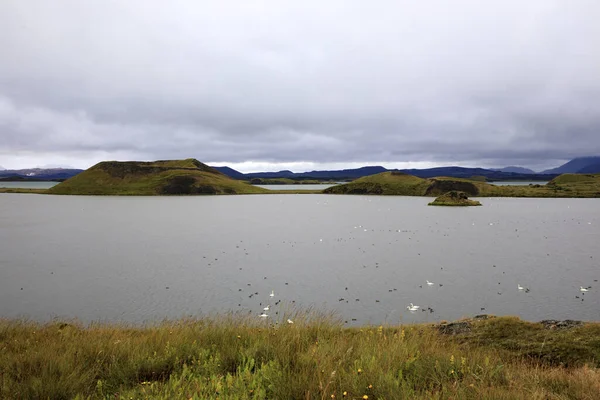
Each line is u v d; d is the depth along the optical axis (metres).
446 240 79.94
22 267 54.06
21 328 14.13
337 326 11.80
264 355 7.72
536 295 39.41
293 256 62.28
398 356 7.33
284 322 11.45
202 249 69.12
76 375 6.68
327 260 58.81
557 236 85.31
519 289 41.50
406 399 5.29
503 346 13.35
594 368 9.68
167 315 32.88
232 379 6.00
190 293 40.38
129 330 16.45
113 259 59.75
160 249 69.12
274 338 9.20
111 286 43.53
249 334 9.84
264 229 99.94
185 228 101.81
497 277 47.62
